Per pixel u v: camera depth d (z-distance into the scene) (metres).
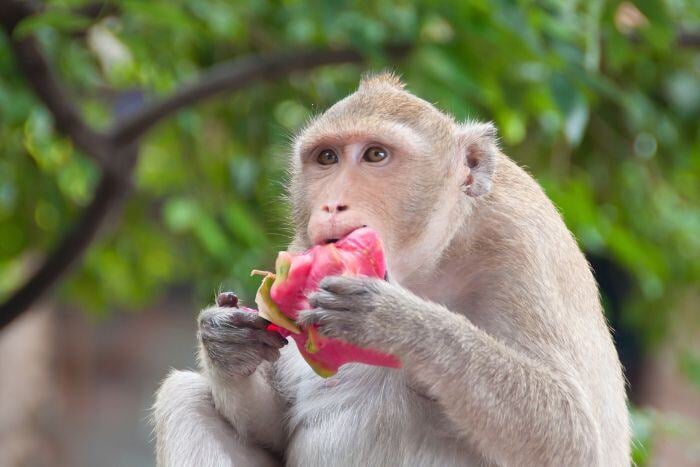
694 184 16.66
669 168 15.66
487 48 12.55
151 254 17.33
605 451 8.37
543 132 14.73
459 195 8.57
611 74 14.20
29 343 20.98
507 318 8.35
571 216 13.05
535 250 8.48
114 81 15.60
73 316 32.62
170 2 13.14
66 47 13.67
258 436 9.02
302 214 8.62
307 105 14.88
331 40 13.18
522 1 11.05
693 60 14.58
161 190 17.02
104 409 33.22
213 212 15.13
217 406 8.88
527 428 7.67
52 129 13.70
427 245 8.44
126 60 15.16
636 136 15.13
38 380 21.23
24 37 11.43
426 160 8.38
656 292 15.02
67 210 14.84
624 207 15.65
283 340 8.35
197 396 9.02
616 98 12.15
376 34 12.30
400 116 8.47
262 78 13.20
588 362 8.41
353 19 12.36
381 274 7.63
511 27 10.97
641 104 13.39
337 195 8.12
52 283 13.12
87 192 15.60
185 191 15.64
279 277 7.46
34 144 14.33
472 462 8.29
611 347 8.91
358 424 8.60
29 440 20.92
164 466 8.83
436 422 8.38
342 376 8.88
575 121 11.17
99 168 12.88
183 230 15.52
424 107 8.65
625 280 23.08
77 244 13.04
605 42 12.77
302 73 13.86
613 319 23.06
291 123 15.41
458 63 12.45
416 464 8.34
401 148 8.29
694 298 17.69
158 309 34.75
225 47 14.79
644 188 15.59
